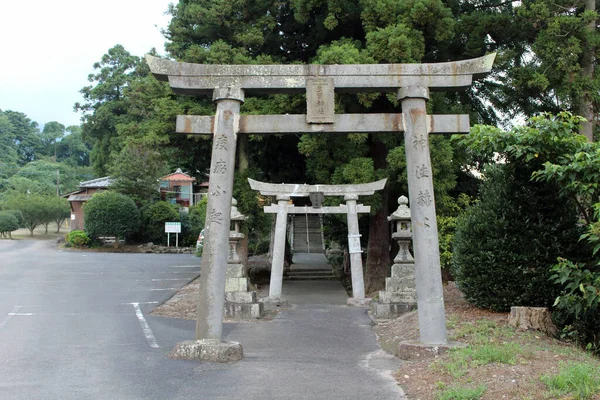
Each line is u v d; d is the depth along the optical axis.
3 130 68.19
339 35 17.12
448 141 14.51
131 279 18.52
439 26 14.57
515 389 5.33
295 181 20.59
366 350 8.45
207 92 8.16
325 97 7.98
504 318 8.60
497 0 17.22
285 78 8.01
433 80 8.02
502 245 8.82
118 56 42.94
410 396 5.80
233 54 16.67
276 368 7.10
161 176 39.22
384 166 17.03
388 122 8.02
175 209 36.06
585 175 7.67
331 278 22.17
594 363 6.54
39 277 18.73
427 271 7.64
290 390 6.05
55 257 27.05
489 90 16.91
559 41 13.84
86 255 28.59
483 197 9.66
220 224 7.68
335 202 16.23
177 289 16.00
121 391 5.98
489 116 17.67
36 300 13.58
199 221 35.28
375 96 13.77
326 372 6.90
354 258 14.77
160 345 8.55
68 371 6.86
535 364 6.18
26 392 5.94
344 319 11.92
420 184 7.79
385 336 9.47
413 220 7.82
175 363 7.27
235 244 12.88
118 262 24.92
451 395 5.39
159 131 16.75
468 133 8.07
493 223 8.97
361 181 15.25
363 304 14.30
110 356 7.72
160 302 13.53
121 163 35.97
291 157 19.98
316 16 17.17
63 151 75.62
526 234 8.80
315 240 36.81
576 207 9.12
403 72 8.02
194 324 10.68
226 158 7.80
